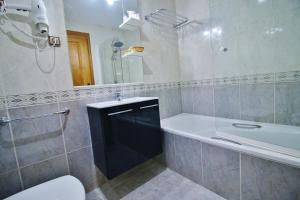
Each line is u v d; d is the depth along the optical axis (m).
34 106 1.13
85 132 1.39
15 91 1.05
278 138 1.41
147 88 1.94
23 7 0.99
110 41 1.59
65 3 1.28
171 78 2.25
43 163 1.19
